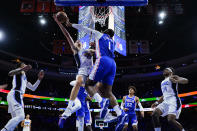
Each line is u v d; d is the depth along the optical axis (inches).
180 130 187.3
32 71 915.4
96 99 148.0
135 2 182.2
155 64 954.7
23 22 730.2
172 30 780.0
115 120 143.9
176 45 875.4
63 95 989.8
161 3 560.4
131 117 325.4
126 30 793.6
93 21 362.9
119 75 920.9
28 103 840.3
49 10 518.3
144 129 818.8
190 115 803.4
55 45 797.2
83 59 163.3
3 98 767.1
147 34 815.1
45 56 968.9
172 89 203.0
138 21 726.5
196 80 871.1
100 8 403.9
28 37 817.5
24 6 520.4
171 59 976.9
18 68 192.1
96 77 135.3
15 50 903.1
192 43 848.3
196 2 575.2
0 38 809.5
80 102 209.3
